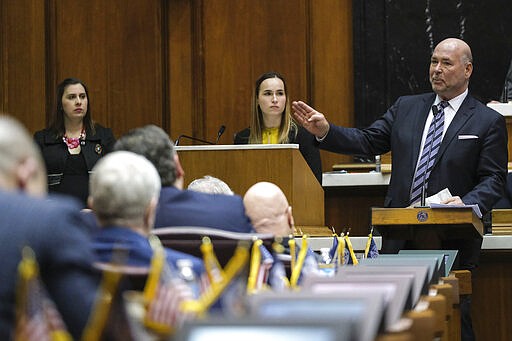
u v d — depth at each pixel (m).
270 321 4.43
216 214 8.60
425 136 14.21
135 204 6.78
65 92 16.25
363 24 20.95
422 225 12.76
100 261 6.68
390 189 14.26
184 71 21.38
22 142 5.99
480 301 15.59
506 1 20.64
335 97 21.14
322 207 14.05
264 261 7.89
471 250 13.59
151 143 8.69
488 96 20.59
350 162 20.62
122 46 21.38
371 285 6.71
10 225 5.65
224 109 21.28
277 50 21.30
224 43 21.34
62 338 4.90
